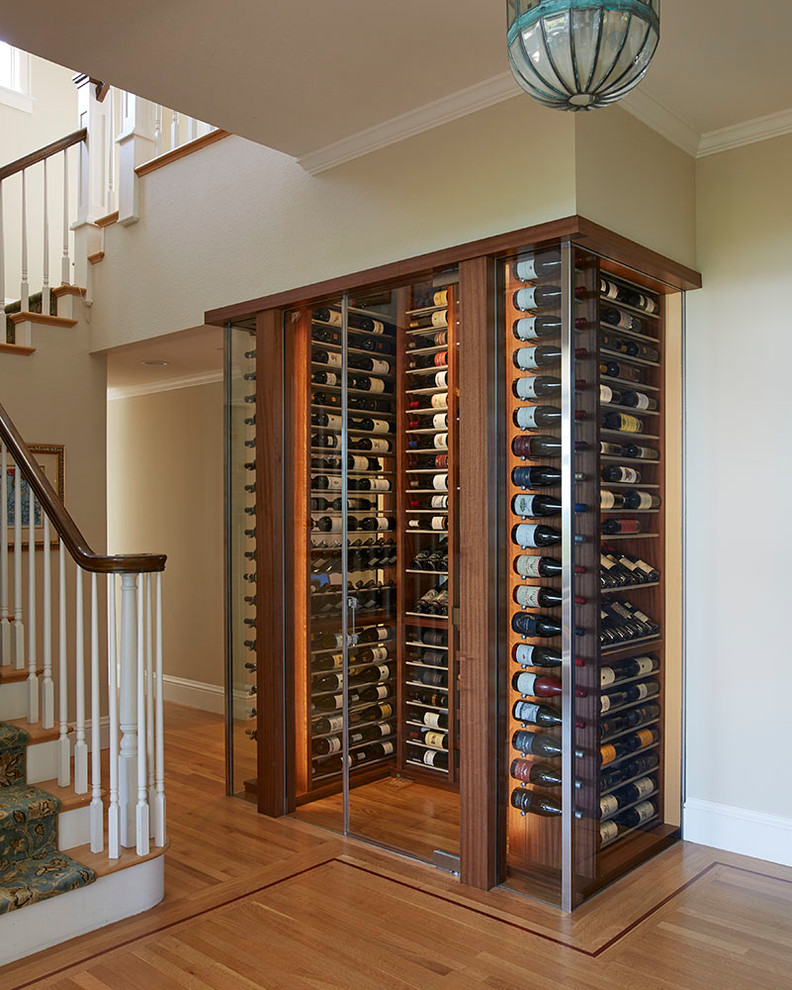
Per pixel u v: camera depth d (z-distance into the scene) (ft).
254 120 11.75
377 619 12.17
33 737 10.61
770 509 11.70
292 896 10.59
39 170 21.63
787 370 11.57
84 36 9.64
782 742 11.59
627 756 11.46
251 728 14.16
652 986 8.54
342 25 9.36
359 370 12.43
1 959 8.89
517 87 10.42
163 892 10.53
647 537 11.95
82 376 17.58
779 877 11.14
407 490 11.79
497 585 10.93
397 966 8.93
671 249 11.73
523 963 8.99
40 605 16.57
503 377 10.87
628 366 11.54
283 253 13.52
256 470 14.03
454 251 11.02
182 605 21.59
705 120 11.68
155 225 15.94
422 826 11.68
